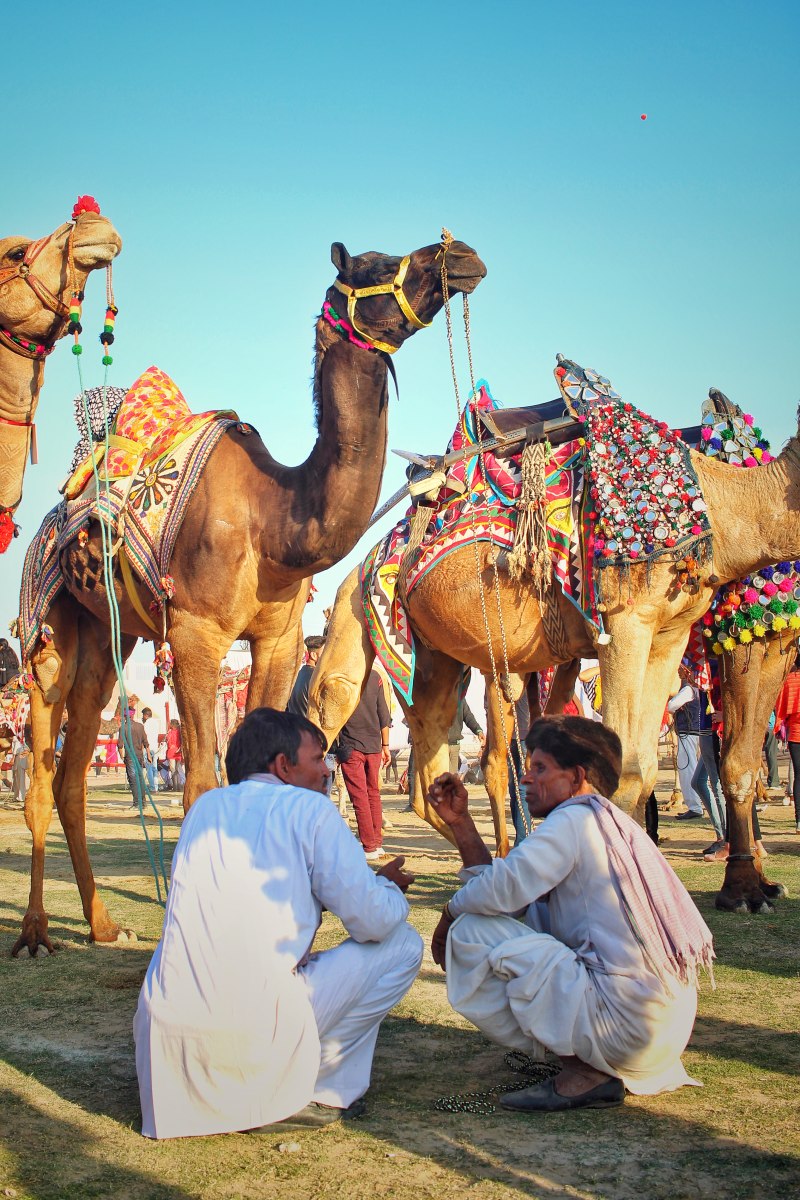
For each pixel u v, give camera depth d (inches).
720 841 341.1
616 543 220.8
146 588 217.9
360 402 201.9
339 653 290.2
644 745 226.4
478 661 259.1
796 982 185.5
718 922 236.5
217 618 211.5
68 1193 111.2
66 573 229.6
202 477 214.4
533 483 233.3
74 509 226.4
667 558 218.5
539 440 238.4
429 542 252.5
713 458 239.8
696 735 456.4
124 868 355.6
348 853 131.7
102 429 235.8
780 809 521.3
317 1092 131.2
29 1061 154.2
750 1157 116.3
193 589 210.5
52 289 186.1
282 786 135.0
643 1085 133.6
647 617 221.9
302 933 128.7
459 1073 146.7
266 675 226.8
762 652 247.9
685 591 221.0
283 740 139.3
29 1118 132.4
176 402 234.2
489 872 136.9
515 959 133.7
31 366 190.2
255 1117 125.8
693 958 131.8
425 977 199.3
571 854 134.3
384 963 134.8
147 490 215.3
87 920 238.5
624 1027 129.4
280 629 223.8
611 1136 123.1
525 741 145.3
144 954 221.0
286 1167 117.0
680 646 232.7
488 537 241.3
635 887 132.4
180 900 127.7
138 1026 128.6
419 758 290.7
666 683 231.9
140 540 213.5
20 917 263.6
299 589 225.1
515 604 241.8
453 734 460.1
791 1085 137.3
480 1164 116.6
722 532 223.3
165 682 214.7
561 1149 120.0
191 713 211.2
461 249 195.9
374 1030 136.4
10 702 688.4
